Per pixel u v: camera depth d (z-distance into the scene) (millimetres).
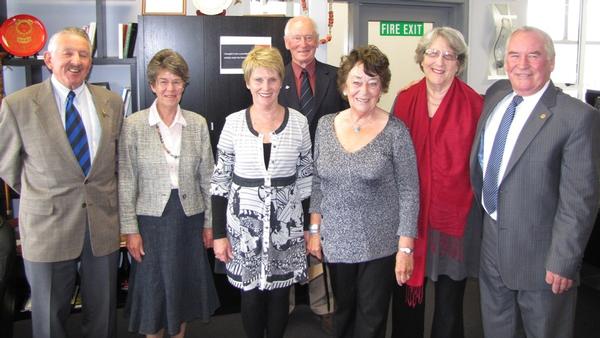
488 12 4734
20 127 2070
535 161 1849
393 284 2191
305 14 3154
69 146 2117
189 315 2402
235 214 2053
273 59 1980
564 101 1830
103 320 2303
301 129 2086
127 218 2244
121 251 3074
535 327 1949
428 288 3508
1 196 3082
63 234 2135
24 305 3014
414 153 2018
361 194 1964
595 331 2975
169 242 2268
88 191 2164
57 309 2195
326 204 2029
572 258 1791
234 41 2871
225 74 2889
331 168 1986
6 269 2322
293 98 2664
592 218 1801
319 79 2709
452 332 2209
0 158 2094
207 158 2357
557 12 5066
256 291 2078
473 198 2111
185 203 2283
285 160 2029
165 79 2191
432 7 4680
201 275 2385
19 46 3021
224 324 3064
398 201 2037
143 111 2297
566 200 1805
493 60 4801
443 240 2141
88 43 2164
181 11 2891
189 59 2850
